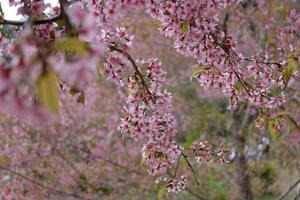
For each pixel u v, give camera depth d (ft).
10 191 20.81
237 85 9.25
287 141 22.18
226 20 17.66
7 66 3.40
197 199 21.09
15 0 6.54
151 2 7.89
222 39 8.66
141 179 22.68
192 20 8.21
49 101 3.12
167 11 8.04
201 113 30.32
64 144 23.00
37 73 3.21
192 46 8.58
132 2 7.61
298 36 18.66
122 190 23.25
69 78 3.36
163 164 8.85
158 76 8.40
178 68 30.91
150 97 8.34
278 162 25.17
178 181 9.47
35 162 22.29
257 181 26.81
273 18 18.88
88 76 3.39
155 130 8.47
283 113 9.82
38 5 6.40
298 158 23.15
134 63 7.75
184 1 8.02
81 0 6.78
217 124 26.84
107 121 24.98
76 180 22.71
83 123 25.16
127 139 24.31
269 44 18.52
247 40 23.16
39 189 21.71
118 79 7.58
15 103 3.19
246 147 23.03
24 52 3.43
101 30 7.21
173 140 8.73
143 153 8.75
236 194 24.72
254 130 20.43
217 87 9.43
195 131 27.96
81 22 4.02
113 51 7.48
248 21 21.26
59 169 22.62
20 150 22.18
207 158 9.90
